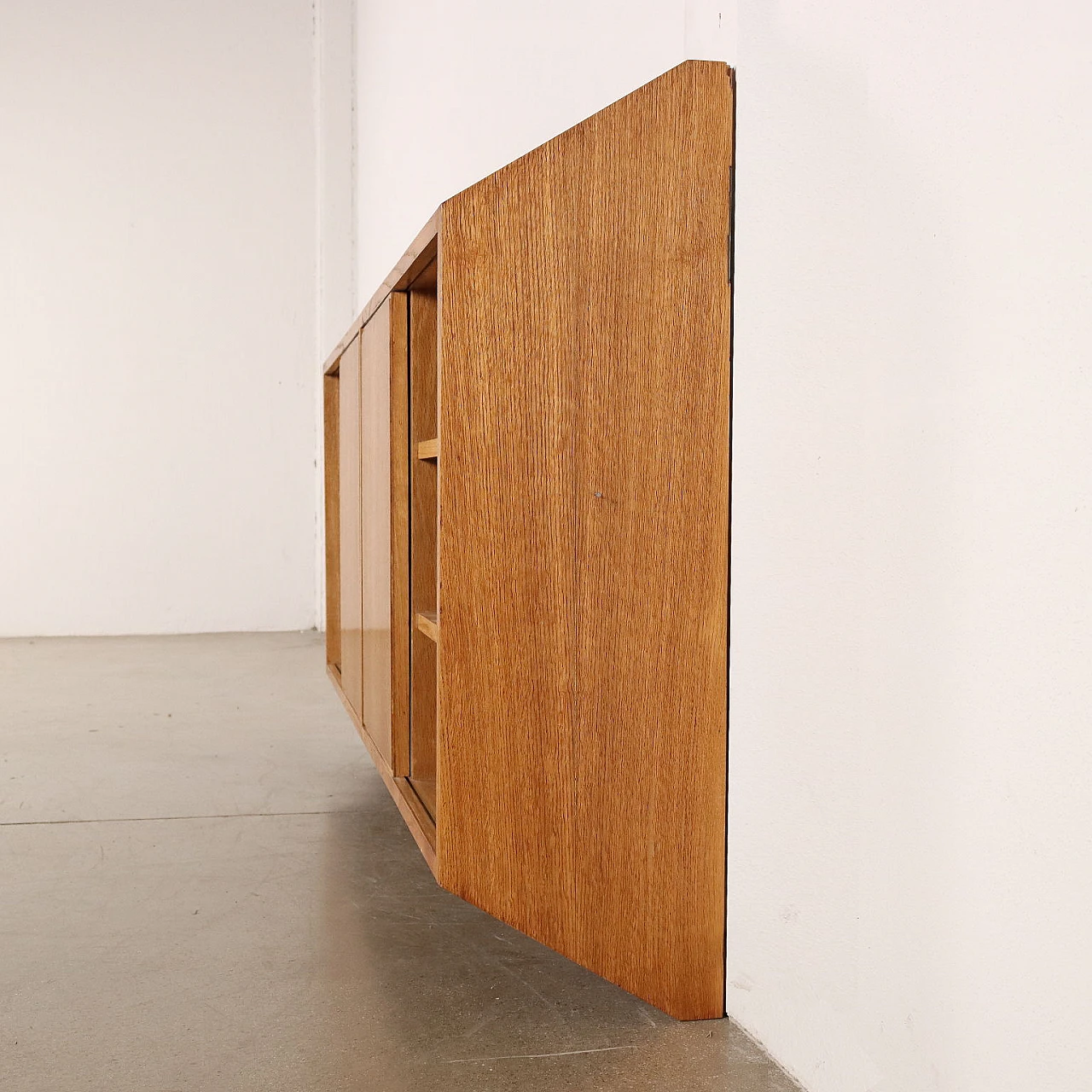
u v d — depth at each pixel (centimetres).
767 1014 138
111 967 166
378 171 467
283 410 551
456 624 140
